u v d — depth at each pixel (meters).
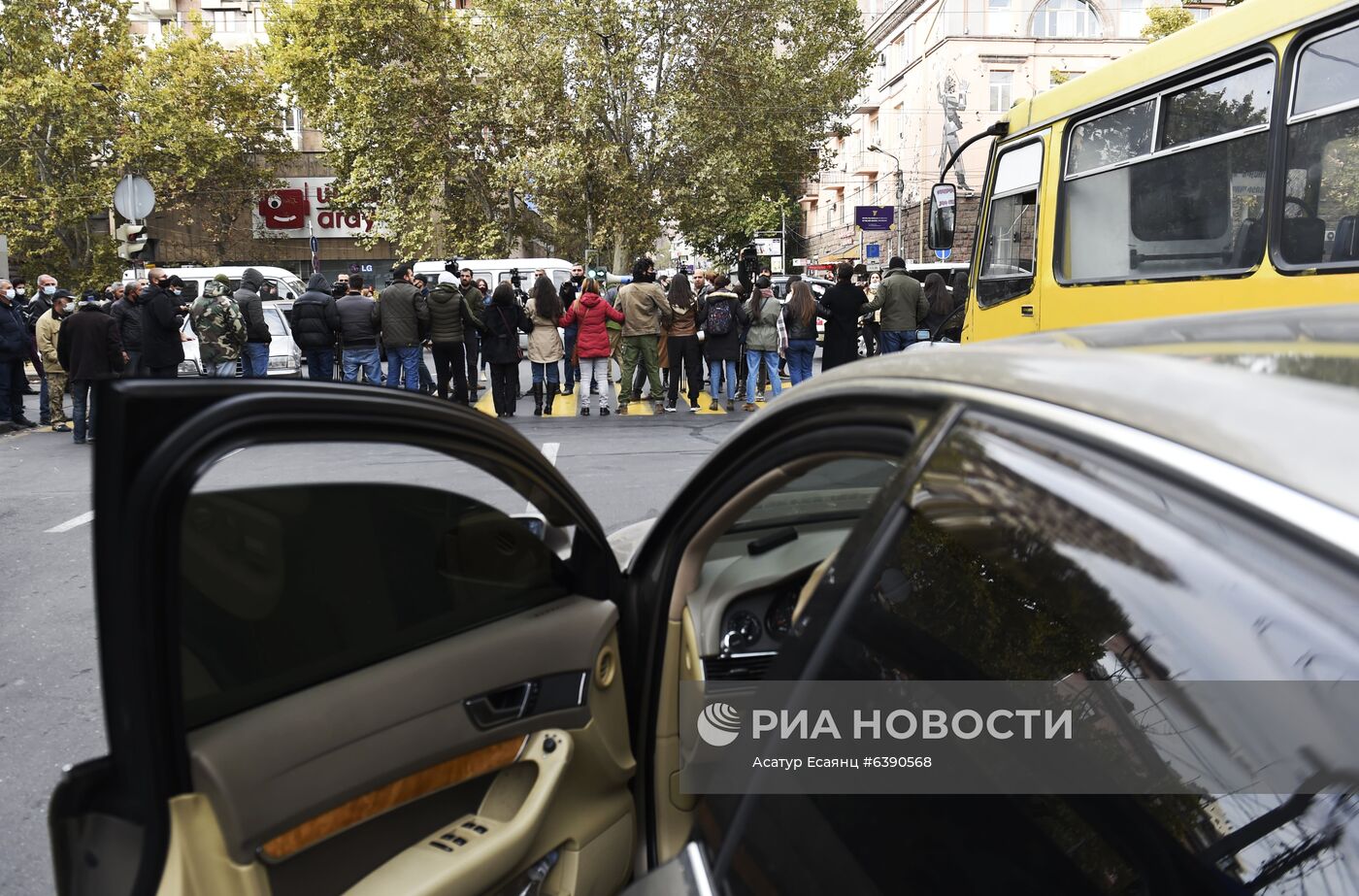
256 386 1.35
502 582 1.88
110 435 1.19
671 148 28.19
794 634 1.24
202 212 43.69
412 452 1.64
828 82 31.97
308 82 37.88
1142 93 5.84
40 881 2.90
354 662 1.58
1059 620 0.86
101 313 12.07
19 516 7.92
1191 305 5.39
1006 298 7.38
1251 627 0.69
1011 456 0.96
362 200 35.94
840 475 2.29
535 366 13.35
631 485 8.23
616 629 2.10
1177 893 0.72
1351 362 0.88
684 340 13.66
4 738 3.85
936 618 1.01
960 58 43.62
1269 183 4.85
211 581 1.36
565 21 27.28
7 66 37.59
